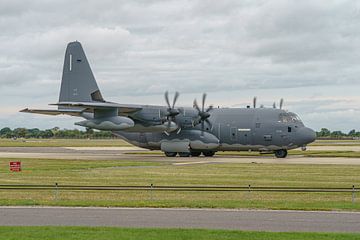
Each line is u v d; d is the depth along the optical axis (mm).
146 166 80688
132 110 100812
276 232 28906
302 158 101625
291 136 101812
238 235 28078
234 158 102750
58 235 27891
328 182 56375
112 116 98562
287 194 45875
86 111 102062
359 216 34344
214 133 106250
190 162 89688
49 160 94875
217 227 30484
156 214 34969
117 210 36625
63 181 57938
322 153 122188
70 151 137125
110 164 84750
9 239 26969
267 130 103000
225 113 106812
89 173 68500
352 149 147750
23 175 65750
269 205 38844
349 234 28375
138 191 47750
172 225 31094
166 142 108812
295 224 31422
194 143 106562
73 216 34062
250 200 41719
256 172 68875
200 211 36219
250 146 104875
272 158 102125
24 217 33625
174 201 40906
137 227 30391
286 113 103875
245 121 104625
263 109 105625
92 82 110750
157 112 101812
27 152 130125
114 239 27062
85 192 47000
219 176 63656
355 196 44875
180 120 105688
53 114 106438
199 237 27609
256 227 30500
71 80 112125
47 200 41344
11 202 40031
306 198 43312
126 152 130875
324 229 29953
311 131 102500
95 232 28688
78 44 111875
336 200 42062
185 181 57812
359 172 68375
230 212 35844
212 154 112062
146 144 112312
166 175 65250
